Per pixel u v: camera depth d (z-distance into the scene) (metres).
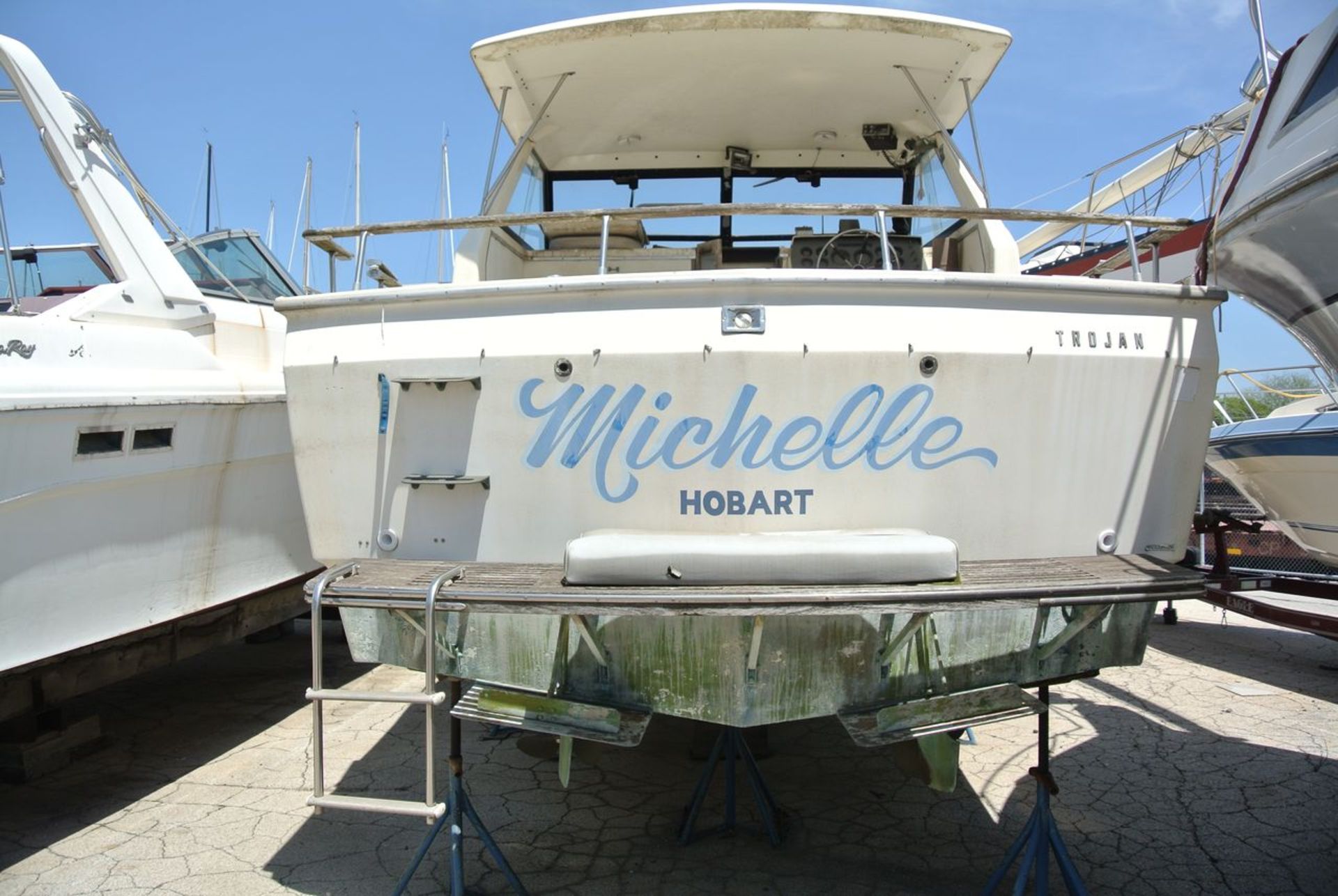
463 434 3.03
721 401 2.90
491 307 3.00
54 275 6.27
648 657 2.62
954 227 4.97
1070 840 3.44
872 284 2.91
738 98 4.97
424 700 2.48
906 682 2.67
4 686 3.68
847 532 2.90
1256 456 5.42
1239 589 4.65
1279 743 4.45
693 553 2.53
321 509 3.17
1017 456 3.00
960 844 3.43
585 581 2.57
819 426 2.91
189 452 4.29
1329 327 3.57
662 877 3.18
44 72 4.55
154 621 4.14
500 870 3.21
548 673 2.70
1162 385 3.09
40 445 3.53
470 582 2.67
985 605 2.44
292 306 3.11
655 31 4.26
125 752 4.40
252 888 3.10
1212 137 6.83
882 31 4.24
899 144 5.52
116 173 4.82
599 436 2.95
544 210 5.73
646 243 5.66
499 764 4.27
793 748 4.50
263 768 4.20
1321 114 3.33
